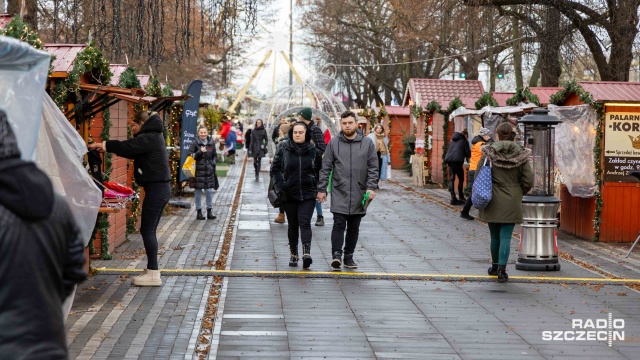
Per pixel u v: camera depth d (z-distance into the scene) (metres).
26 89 5.50
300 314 8.94
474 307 9.47
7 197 3.49
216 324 8.40
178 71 37.56
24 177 3.52
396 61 54.34
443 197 24.41
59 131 7.62
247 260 12.44
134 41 16.91
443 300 9.82
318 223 16.86
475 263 12.56
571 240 15.67
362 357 7.32
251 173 34.53
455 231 16.52
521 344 7.88
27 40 8.25
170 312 8.88
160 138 10.23
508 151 10.92
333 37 51.28
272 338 7.90
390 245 14.38
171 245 13.86
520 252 12.18
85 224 7.93
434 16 31.47
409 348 7.65
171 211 19.23
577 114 15.48
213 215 18.27
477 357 7.39
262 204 21.44
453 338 8.05
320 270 11.64
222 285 10.45
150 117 10.23
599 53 24.50
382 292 10.23
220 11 17.91
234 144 41.81
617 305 9.72
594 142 15.40
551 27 24.38
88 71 10.51
